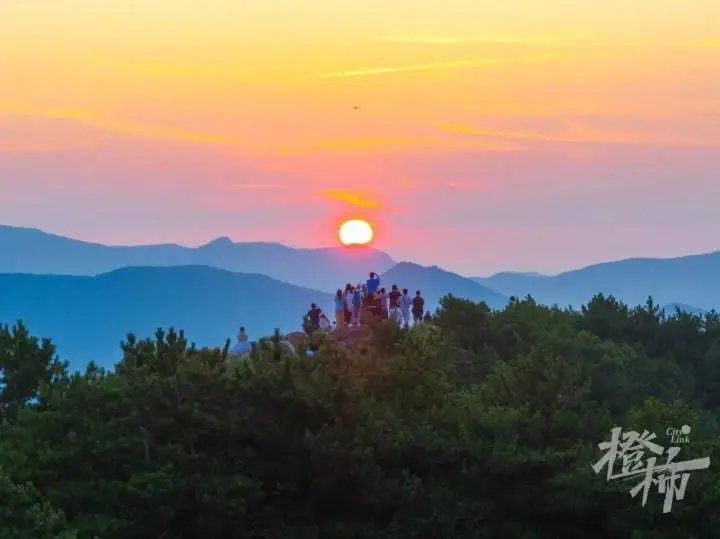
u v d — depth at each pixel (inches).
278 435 1898.4
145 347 2022.6
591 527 2071.9
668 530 1958.7
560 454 2031.3
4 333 2239.2
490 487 2032.5
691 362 4037.9
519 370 2320.4
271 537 1850.4
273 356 2032.5
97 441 1791.3
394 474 2003.0
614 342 3868.1
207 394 1913.1
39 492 1638.8
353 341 2824.8
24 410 1870.1
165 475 1749.5
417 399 2158.0
